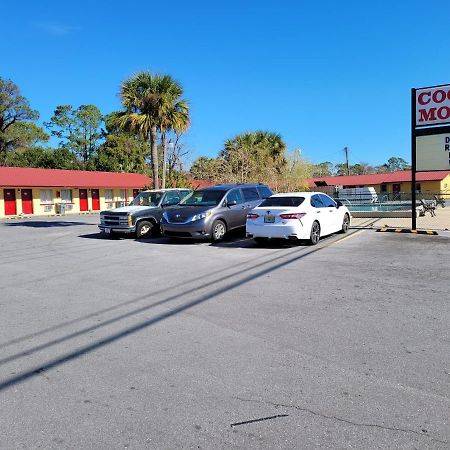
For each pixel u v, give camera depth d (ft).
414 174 48.83
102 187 138.72
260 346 15.89
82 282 27.27
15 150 205.77
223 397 12.21
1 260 37.06
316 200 43.34
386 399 11.94
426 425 10.66
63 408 11.77
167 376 13.60
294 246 40.60
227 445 10.03
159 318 19.45
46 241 51.29
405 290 23.49
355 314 19.43
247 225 40.83
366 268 29.50
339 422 10.86
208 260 34.32
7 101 200.34
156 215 52.80
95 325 18.71
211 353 15.33
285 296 22.71
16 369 14.35
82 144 244.63
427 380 13.03
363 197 95.35
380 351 15.24
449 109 46.70
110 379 13.48
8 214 120.78
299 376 13.42
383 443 9.98
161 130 84.79
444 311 19.65
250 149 137.08
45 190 129.70
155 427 10.79
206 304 21.52
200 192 48.73
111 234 54.19
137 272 30.09
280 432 10.48
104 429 10.74
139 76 79.66
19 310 21.22
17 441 10.30
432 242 40.96
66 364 14.67
